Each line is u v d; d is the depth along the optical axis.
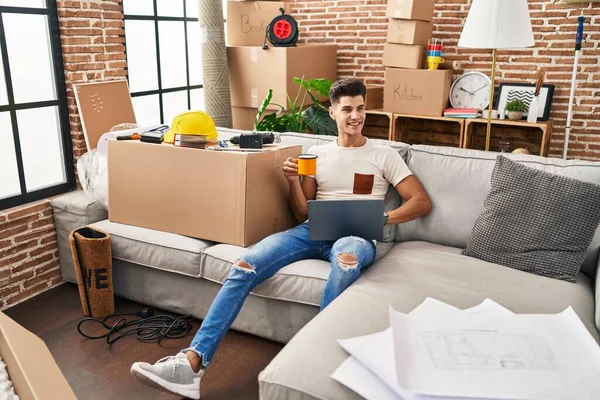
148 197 2.60
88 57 3.13
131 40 3.70
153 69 3.92
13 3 2.78
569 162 2.22
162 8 3.94
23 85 2.89
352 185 2.38
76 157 3.17
